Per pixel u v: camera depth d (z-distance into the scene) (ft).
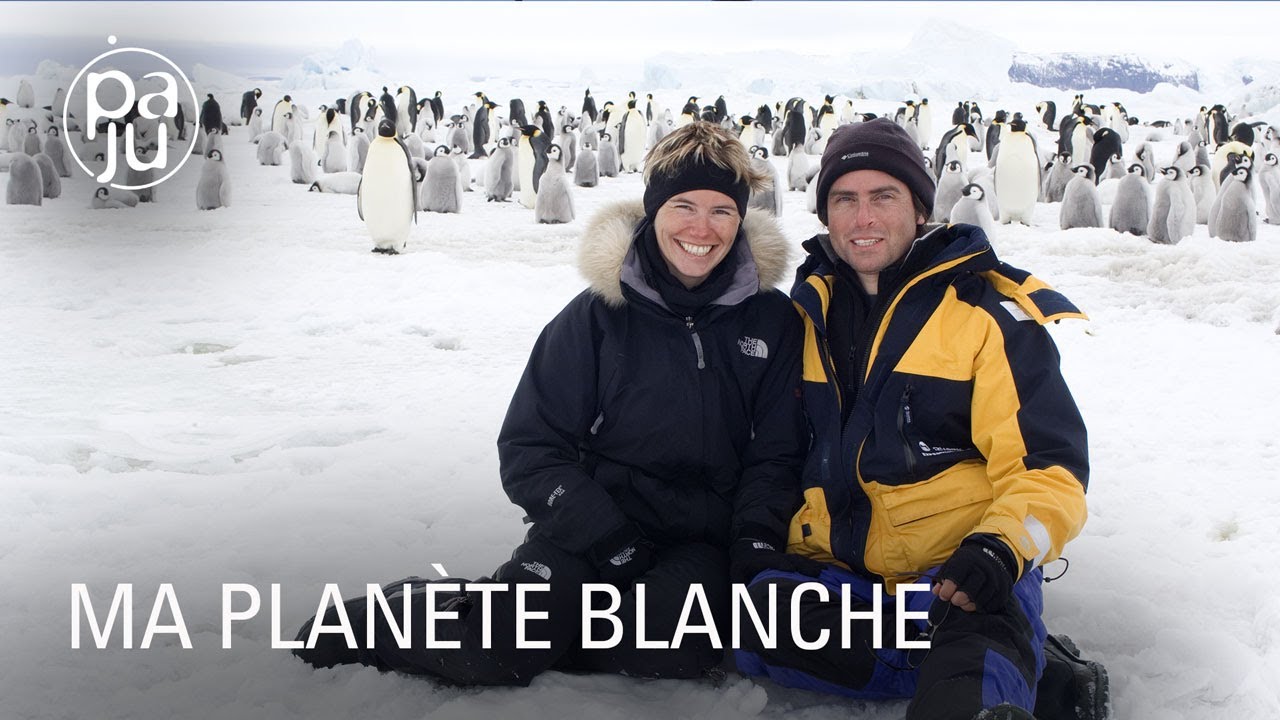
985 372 7.72
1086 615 9.69
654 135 87.15
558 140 72.90
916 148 8.23
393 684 8.44
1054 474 7.35
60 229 40.50
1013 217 44.16
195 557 11.10
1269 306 24.79
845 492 8.24
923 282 8.00
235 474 13.92
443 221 44.19
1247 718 7.94
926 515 7.92
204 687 8.38
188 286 28.02
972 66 320.29
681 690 8.36
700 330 8.56
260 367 20.04
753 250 8.64
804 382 8.60
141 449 14.99
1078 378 18.65
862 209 8.07
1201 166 44.50
